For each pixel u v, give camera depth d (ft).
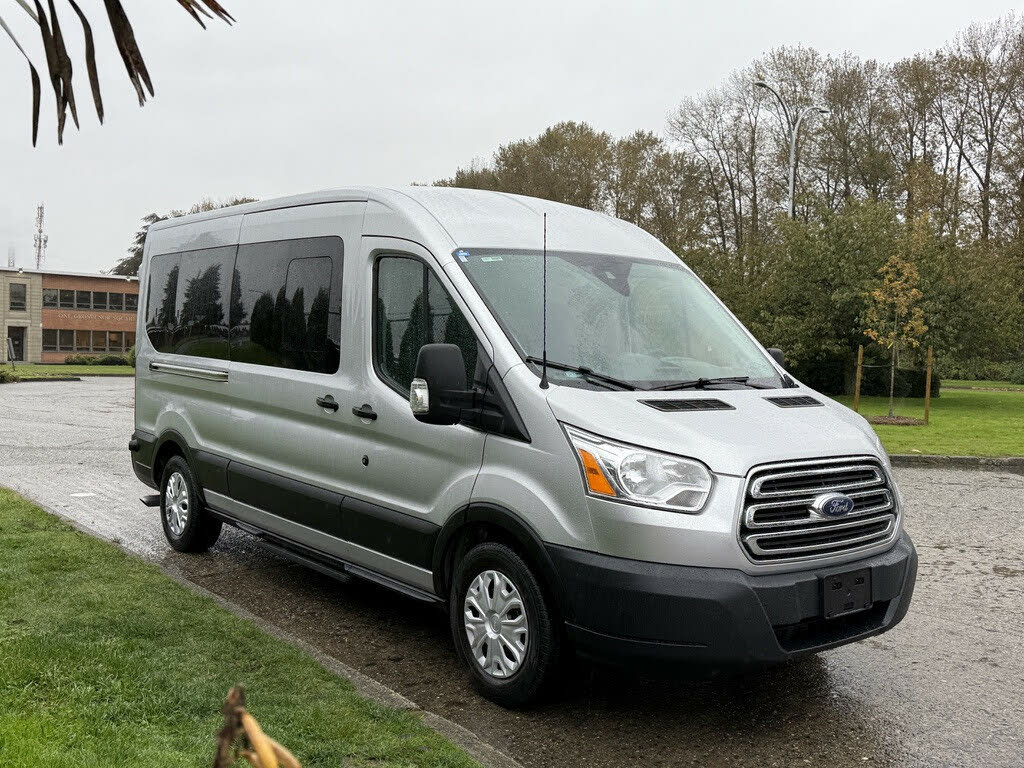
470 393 14.55
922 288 86.69
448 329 15.31
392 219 16.80
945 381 151.64
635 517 12.52
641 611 12.34
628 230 19.04
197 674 13.58
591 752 12.71
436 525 15.25
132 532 25.95
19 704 12.00
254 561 22.90
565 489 13.16
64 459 40.47
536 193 143.23
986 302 88.02
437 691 14.82
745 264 100.89
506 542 14.37
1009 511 31.60
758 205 143.02
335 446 17.63
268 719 12.11
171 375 23.86
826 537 13.39
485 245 15.98
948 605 20.38
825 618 13.04
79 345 231.71
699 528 12.44
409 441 15.81
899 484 37.52
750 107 141.69
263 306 20.16
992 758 12.75
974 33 137.69
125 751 10.71
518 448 13.85
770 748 12.96
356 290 17.33
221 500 21.57
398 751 11.49
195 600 17.20
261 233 20.71
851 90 138.41
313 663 14.35
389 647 16.90
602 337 15.38
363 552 16.99
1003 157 131.85
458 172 164.66
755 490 12.68
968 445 49.24
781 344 91.76
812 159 139.23
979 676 16.01
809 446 13.58
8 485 32.99
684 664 12.36
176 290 23.98
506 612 14.07
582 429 13.19
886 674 16.05
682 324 16.70
